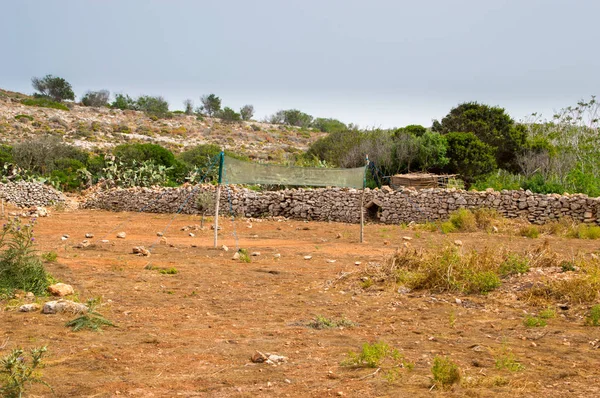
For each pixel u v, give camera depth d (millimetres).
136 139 75250
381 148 39062
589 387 6035
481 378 6324
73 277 12773
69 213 33312
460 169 39125
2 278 10633
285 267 15227
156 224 27266
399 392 5902
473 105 48156
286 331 8797
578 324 9094
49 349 7438
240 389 6082
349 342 8148
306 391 6008
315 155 48812
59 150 51438
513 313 9875
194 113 105125
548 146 43312
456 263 11977
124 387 6113
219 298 11359
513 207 25078
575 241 20203
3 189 36844
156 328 8820
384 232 23547
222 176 19484
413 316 9836
